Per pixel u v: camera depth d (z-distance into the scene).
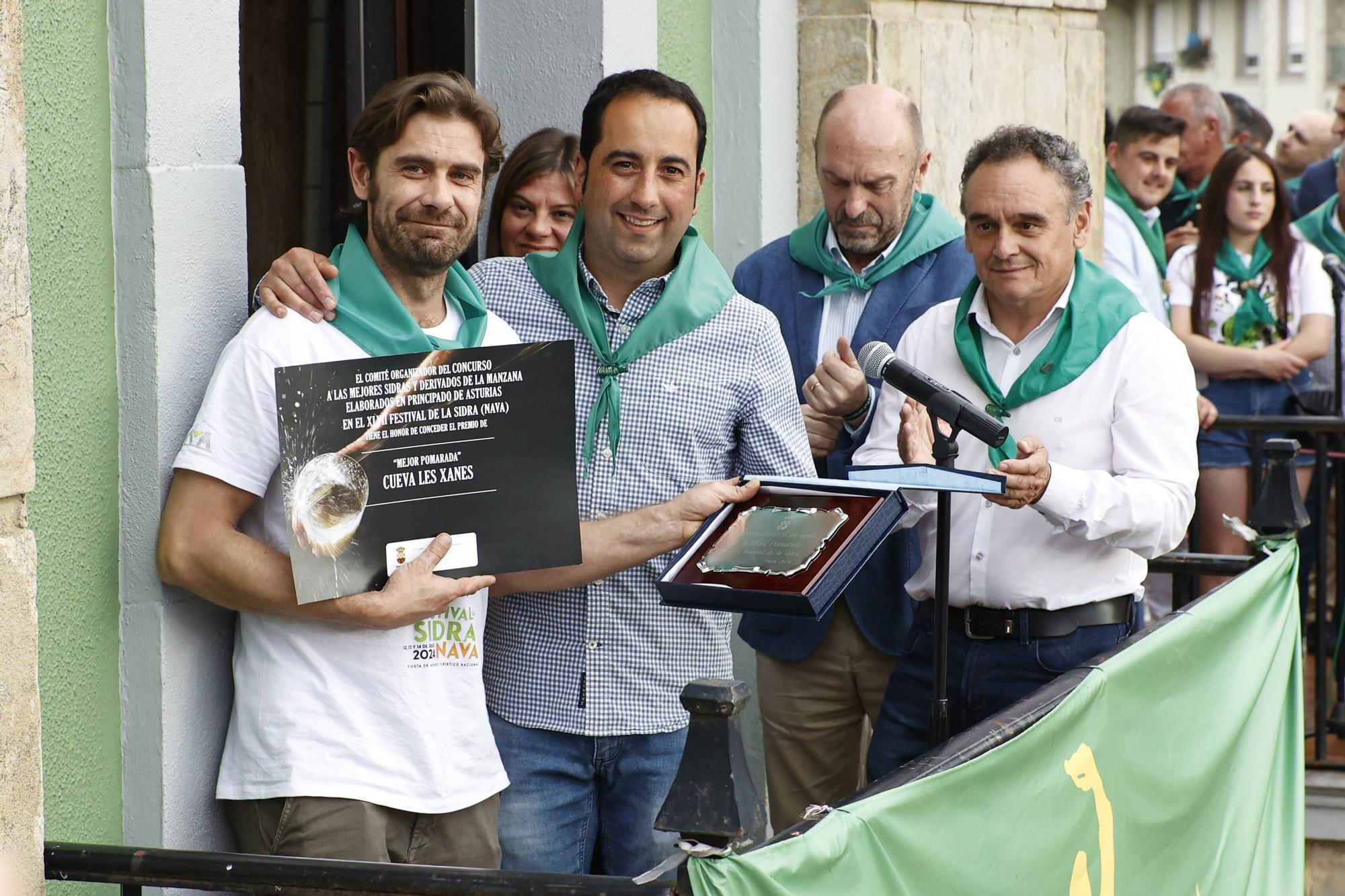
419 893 1.80
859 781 4.20
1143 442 2.97
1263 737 3.25
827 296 3.80
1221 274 5.86
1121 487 2.87
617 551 2.67
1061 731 2.35
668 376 2.89
